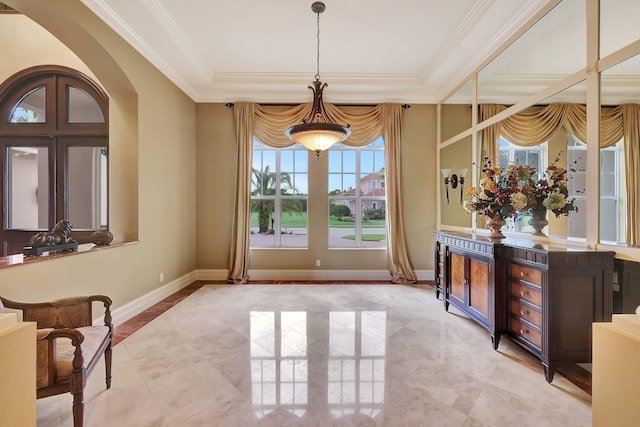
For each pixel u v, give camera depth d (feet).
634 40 6.24
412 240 16.07
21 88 12.53
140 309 11.08
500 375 6.92
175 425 5.24
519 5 8.70
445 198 14.99
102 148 12.58
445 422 5.33
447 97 14.88
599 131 6.95
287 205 16.62
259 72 14.08
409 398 6.03
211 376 6.81
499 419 5.41
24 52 12.21
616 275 6.59
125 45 10.19
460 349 8.22
